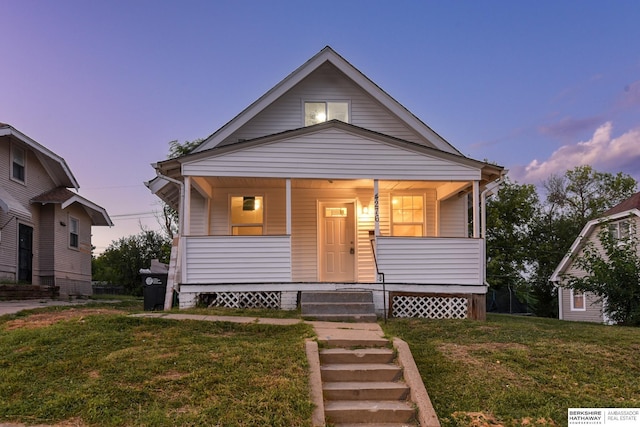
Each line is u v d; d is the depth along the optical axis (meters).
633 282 11.73
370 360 6.27
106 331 6.98
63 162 19.22
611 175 38.53
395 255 10.66
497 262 30.33
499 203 31.34
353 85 12.95
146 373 5.41
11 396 4.94
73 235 20.94
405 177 10.84
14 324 7.86
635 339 7.64
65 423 4.46
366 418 5.13
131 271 34.12
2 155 16.25
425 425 4.89
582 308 22.14
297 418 4.69
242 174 10.46
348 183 12.29
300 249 12.73
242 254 10.29
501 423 4.99
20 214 15.05
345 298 9.69
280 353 6.11
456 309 10.66
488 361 6.47
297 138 10.70
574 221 35.53
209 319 7.97
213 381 5.25
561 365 6.38
